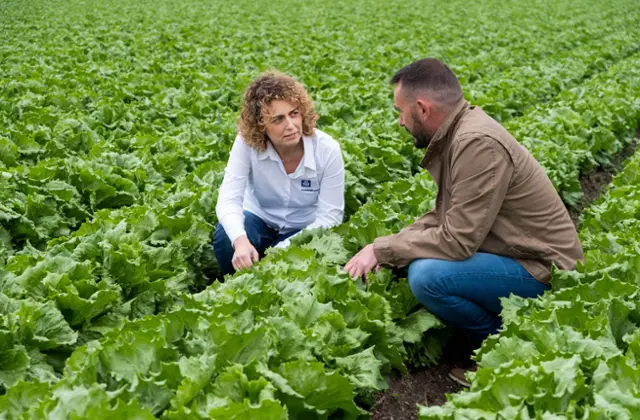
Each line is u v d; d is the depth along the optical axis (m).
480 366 4.06
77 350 3.52
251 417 3.07
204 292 4.34
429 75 4.38
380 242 4.68
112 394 3.07
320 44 19.33
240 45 18.44
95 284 4.45
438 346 5.00
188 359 3.30
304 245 5.12
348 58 16.72
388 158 8.38
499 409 3.27
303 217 5.75
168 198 6.59
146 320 3.85
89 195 6.73
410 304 5.00
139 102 10.90
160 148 8.30
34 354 3.93
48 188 6.44
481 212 4.29
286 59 16.02
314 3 34.34
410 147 8.76
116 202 6.84
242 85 12.70
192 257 5.76
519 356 3.69
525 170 4.36
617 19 29.00
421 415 3.37
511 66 17.06
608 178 9.80
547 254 4.47
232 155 5.42
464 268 4.47
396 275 5.11
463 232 4.32
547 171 7.86
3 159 7.57
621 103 11.58
